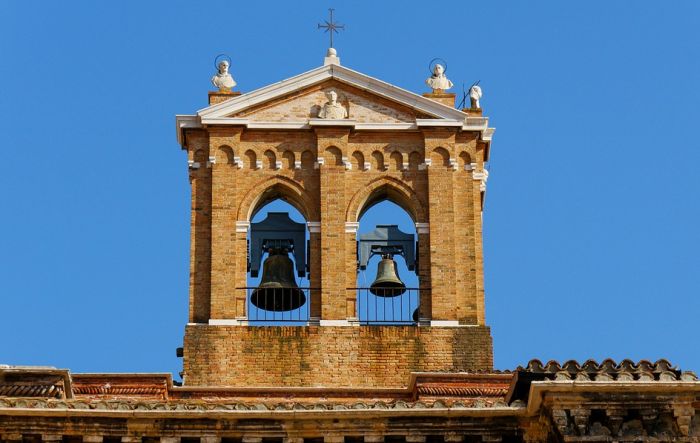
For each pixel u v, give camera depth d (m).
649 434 82.25
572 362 88.31
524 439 84.12
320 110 112.75
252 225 111.31
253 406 84.50
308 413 83.75
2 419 83.44
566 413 82.06
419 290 108.50
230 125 111.62
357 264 110.19
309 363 105.75
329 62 113.38
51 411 83.44
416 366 106.06
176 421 83.94
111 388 99.44
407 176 111.50
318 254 109.44
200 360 105.44
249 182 111.06
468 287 108.69
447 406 84.31
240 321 107.38
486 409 83.88
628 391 82.12
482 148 112.81
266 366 105.50
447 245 109.69
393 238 111.25
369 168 111.56
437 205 110.69
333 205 110.56
